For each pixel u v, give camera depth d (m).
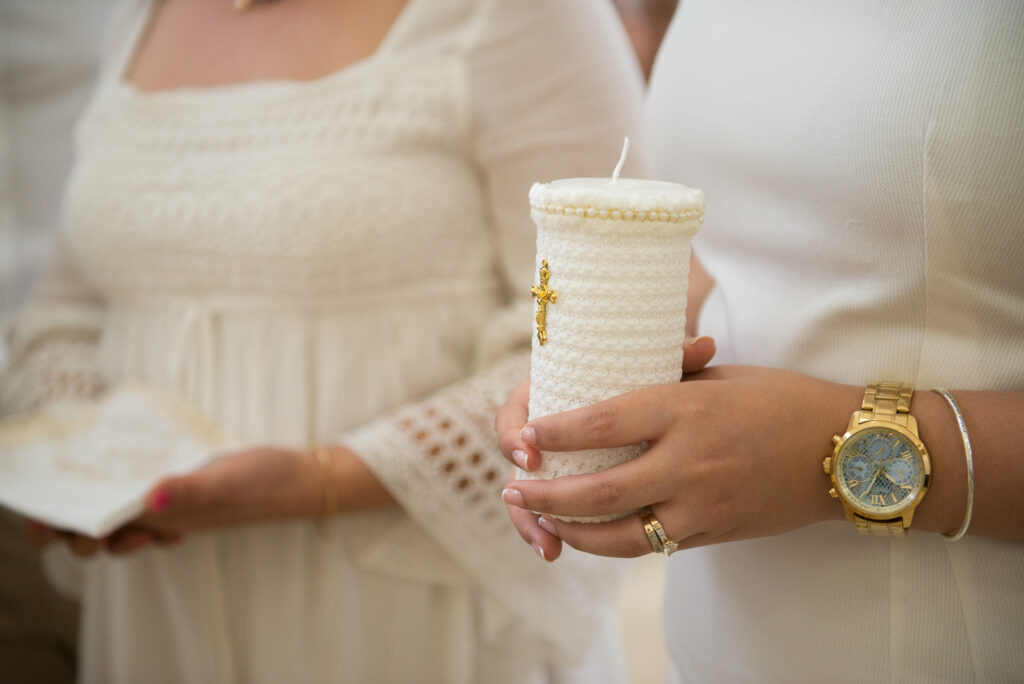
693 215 0.57
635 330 0.58
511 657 1.25
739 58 0.75
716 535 0.62
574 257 0.58
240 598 1.25
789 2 0.71
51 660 1.86
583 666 1.33
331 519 1.20
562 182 0.61
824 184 0.68
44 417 1.27
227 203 1.16
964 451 0.59
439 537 1.14
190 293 1.24
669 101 0.86
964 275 0.63
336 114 1.14
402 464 1.12
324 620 1.22
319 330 1.19
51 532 1.16
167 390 1.26
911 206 0.63
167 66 1.29
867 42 0.64
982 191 0.60
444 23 1.14
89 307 1.48
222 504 1.07
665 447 0.57
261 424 1.21
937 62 0.61
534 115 1.15
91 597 1.38
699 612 0.85
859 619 0.70
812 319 0.71
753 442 0.58
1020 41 0.58
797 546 0.73
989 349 0.64
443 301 1.23
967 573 0.65
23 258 2.06
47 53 2.06
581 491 0.57
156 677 1.30
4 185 2.03
